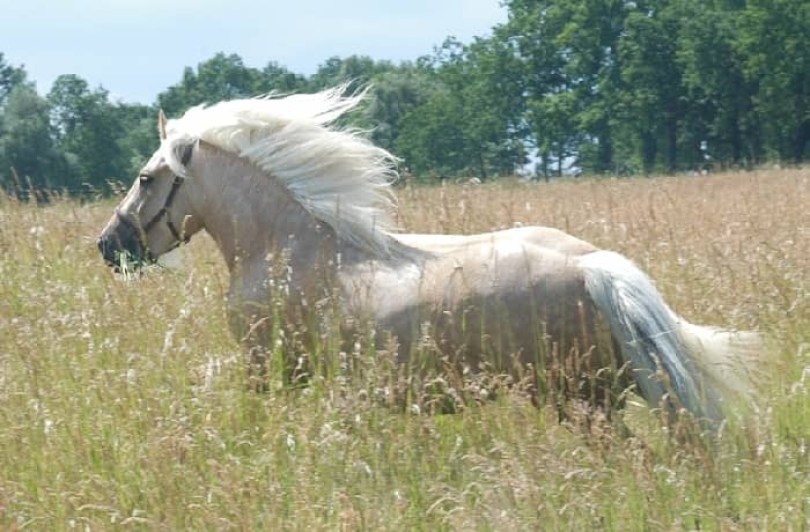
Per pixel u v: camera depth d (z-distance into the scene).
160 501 9.01
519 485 8.68
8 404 10.38
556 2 124.12
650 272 14.48
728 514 9.03
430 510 8.77
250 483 9.00
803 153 107.75
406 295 10.36
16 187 19.41
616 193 29.70
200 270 15.37
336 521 8.70
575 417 9.53
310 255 11.04
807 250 15.88
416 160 119.81
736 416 9.66
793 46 102.75
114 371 10.77
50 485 9.34
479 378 9.84
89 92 108.81
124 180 107.25
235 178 11.55
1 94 149.38
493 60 126.56
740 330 11.39
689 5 116.44
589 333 9.78
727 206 24.38
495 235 10.53
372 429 9.75
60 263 15.77
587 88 122.75
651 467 9.25
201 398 10.34
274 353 10.63
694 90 114.50
